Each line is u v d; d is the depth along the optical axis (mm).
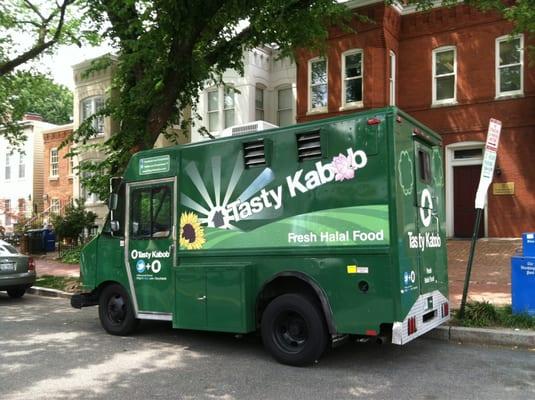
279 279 6602
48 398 5203
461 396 5148
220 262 6949
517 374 5828
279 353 6320
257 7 11406
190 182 7328
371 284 5738
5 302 11906
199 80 12445
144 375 5977
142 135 12117
